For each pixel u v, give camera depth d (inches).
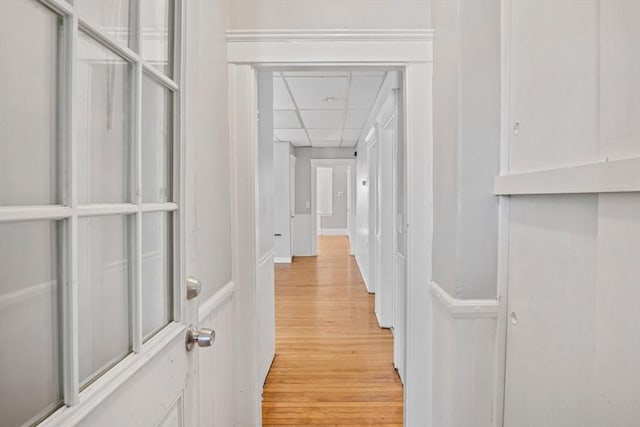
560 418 38.3
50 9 22.6
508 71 50.6
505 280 51.6
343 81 127.1
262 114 101.2
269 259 108.5
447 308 57.4
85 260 27.0
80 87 26.4
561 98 38.0
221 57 64.4
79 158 26.3
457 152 53.8
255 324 70.9
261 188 96.3
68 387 23.3
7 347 20.5
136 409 29.6
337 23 67.7
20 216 20.1
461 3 52.7
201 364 53.1
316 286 213.5
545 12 41.1
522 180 45.1
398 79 107.1
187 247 40.9
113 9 30.1
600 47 31.9
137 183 32.4
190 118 42.1
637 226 27.2
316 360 115.2
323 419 84.7
